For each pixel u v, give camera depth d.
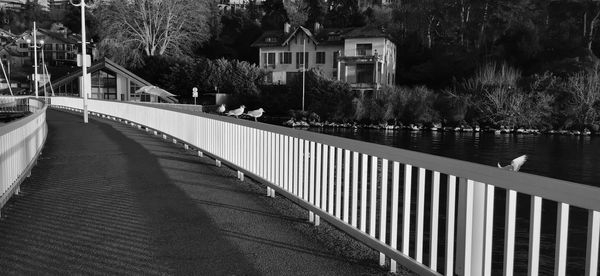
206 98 73.94
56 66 92.81
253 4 107.00
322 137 6.51
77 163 12.16
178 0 81.38
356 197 5.84
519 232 13.26
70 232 6.32
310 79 68.38
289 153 7.71
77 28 115.62
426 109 62.50
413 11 80.56
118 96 61.31
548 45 73.69
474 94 63.19
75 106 40.97
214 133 12.01
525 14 74.06
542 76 63.56
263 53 76.69
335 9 93.31
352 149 5.81
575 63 66.56
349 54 70.06
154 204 7.86
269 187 8.41
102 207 7.64
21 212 7.32
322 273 5.04
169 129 17.64
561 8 77.75
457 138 54.41
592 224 3.02
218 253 5.58
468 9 77.25
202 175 10.56
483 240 3.81
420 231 4.70
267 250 5.71
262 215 7.28
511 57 72.94
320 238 6.20
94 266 5.15
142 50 81.81
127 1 78.62
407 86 72.44
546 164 36.94
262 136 8.88
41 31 96.56
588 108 58.75
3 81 83.19
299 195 7.32
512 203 3.57
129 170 11.11
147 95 62.09
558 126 59.50
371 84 67.19
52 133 20.17
